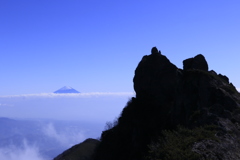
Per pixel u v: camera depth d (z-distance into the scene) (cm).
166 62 6606
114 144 6250
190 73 4516
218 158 1900
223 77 5694
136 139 5344
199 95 4134
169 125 4659
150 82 6612
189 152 1847
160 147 2034
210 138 2216
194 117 3462
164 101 6134
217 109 3312
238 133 2720
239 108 3603
